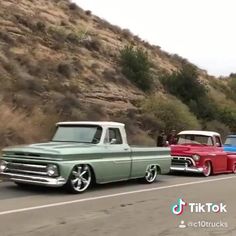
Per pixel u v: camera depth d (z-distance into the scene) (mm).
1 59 25094
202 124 35594
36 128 19016
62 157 11164
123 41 43438
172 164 17547
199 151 17438
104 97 29297
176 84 39094
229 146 22125
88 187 12844
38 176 11266
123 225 8570
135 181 14805
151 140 26125
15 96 21234
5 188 12031
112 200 11078
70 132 13016
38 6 38188
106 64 35094
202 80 49250
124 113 28469
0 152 15797
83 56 33969
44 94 24078
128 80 34438
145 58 37125
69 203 10367
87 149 11938
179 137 19031
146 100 31500
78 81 29328
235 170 19578
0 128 17312
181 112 31281
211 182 15547
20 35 30781
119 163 12961
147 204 10766
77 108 24422
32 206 9836
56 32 34562
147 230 8289
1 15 32062
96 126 12766
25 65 26656
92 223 8602
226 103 44719
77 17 41781
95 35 39906
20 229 7930
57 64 29297
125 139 13445
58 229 8039
